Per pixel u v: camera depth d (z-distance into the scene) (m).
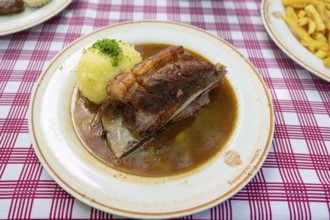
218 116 0.30
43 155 0.24
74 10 0.42
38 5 0.39
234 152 0.26
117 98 0.28
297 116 0.31
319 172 0.26
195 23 0.41
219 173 0.24
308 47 0.36
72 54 0.33
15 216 0.22
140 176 0.25
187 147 0.27
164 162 0.26
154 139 0.28
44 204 0.23
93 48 0.31
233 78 0.33
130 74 0.28
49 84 0.30
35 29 0.38
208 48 0.35
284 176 0.26
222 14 0.43
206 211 0.23
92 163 0.25
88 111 0.30
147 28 0.37
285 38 0.37
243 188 0.25
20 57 0.35
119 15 0.42
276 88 0.34
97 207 0.21
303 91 0.33
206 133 0.29
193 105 0.31
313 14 0.38
